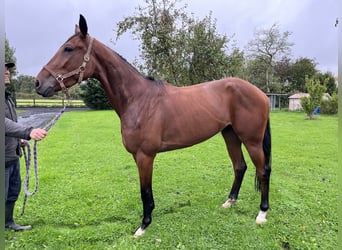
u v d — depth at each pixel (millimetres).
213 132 2480
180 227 2467
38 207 2904
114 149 6098
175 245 2209
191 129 2355
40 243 2246
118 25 11617
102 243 2240
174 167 4551
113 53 2260
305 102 14109
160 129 2260
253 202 3004
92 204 2990
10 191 2357
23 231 2414
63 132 8789
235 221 2574
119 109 2289
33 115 16016
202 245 2189
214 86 2545
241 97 2486
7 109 2145
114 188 3516
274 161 4918
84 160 5066
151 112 2236
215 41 12094
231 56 12391
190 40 11766
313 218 2629
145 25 11492
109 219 2643
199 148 6168
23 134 1893
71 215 2715
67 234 2352
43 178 3900
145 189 2318
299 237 2289
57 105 26469
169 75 11711
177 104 2326
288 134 8211
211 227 2457
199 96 2432
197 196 3223
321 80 29328
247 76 28859
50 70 2057
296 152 5688
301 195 3211
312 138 7469
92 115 15781
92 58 2172
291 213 2730
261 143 2562
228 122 2533
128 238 2301
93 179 3910
